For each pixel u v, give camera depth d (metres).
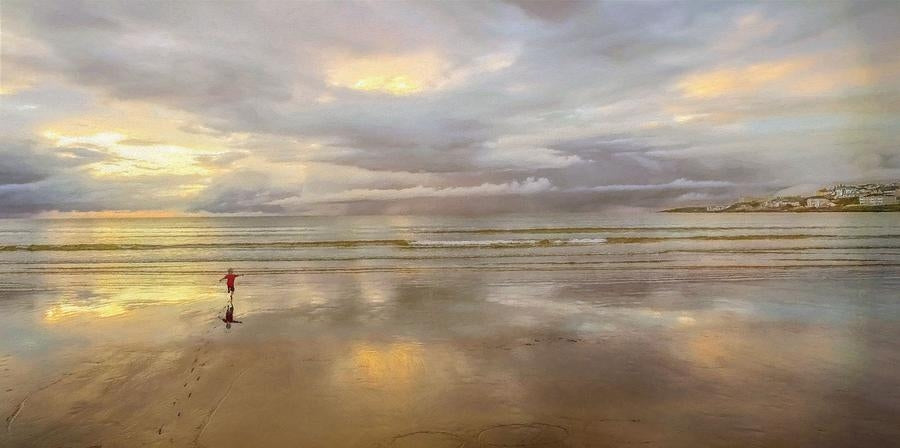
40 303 12.50
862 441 4.82
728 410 5.60
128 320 10.56
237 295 13.58
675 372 6.98
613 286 14.66
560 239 32.78
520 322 10.23
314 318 10.68
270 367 7.32
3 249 27.16
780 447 4.69
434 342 8.70
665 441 4.83
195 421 5.43
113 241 34.47
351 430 5.17
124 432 5.17
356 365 7.41
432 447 4.77
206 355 7.98
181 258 23.02
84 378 6.89
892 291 13.48
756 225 50.66
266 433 5.11
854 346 8.27
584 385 6.46
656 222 60.25
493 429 5.15
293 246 29.12
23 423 5.41
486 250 26.08
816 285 14.55
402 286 14.90
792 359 7.54
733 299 12.55
